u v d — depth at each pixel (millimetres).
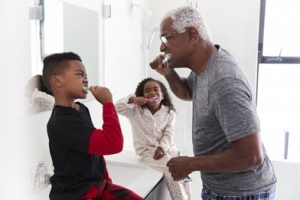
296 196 2602
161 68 1437
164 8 2590
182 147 2691
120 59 2082
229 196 1154
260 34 2686
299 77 2723
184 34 1131
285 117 2795
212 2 2570
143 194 1325
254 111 1021
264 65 2754
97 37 1752
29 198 1168
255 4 2508
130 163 1678
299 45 2676
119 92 2088
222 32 2588
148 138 1756
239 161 995
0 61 996
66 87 1072
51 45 1294
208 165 1031
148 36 2465
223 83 1041
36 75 1181
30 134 1160
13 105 1062
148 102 1807
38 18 1201
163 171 1601
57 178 1063
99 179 1146
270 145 2826
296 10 2637
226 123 1009
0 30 992
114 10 1962
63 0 1384
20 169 1113
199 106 1165
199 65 1172
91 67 1696
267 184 1171
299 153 2732
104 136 1014
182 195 1586
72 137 1008
